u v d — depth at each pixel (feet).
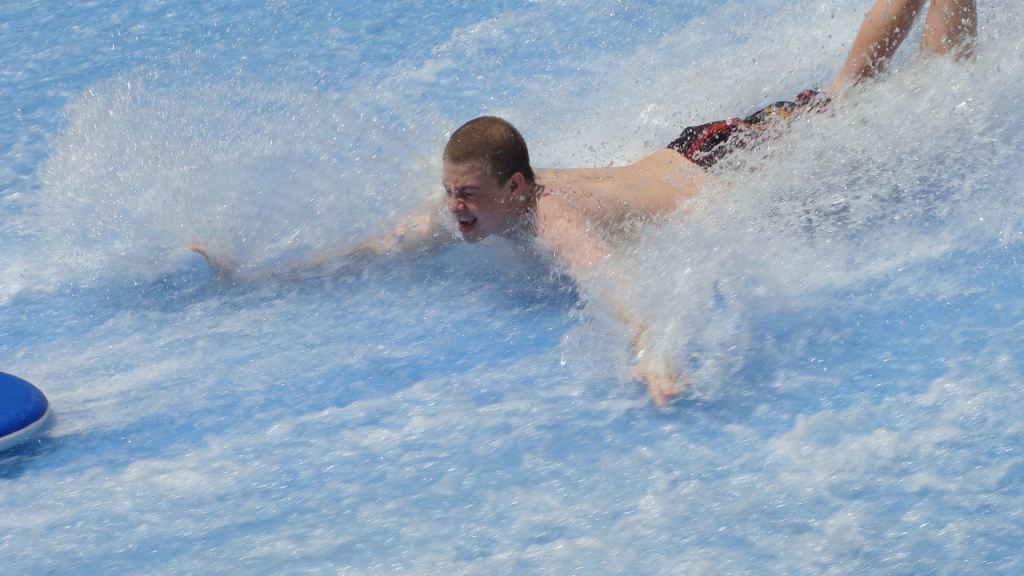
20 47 51.78
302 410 24.18
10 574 19.25
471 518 19.77
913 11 30.78
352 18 51.75
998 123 30.01
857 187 29.07
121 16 54.65
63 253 32.76
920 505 18.71
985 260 26.23
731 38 43.52
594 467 20.99
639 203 27.53
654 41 45.09
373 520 19.99
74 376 26.32
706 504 19.45
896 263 26.71
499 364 25.35
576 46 45.73
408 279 30.09
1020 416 20.68
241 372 26.02
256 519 20.35
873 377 22.70
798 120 30.14
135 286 30.89
